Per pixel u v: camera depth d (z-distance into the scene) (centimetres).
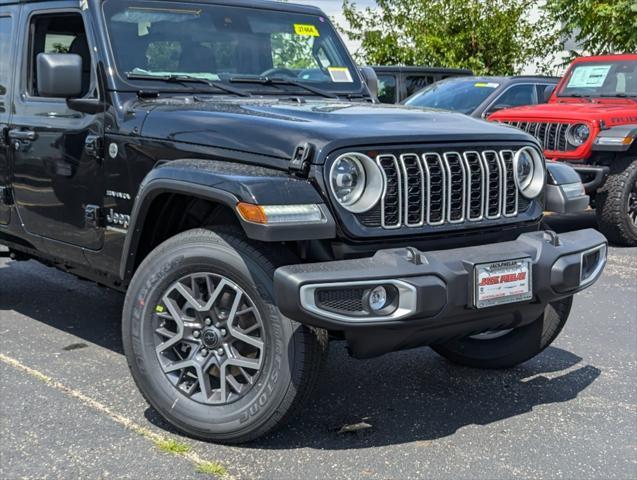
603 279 683
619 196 819
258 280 333
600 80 975
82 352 480
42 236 465
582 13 1365
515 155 383
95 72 423
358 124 354
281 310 316
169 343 362
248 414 343
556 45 1616
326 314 312
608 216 827
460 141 363
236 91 445
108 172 411
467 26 1616
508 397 418
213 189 330
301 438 366
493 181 375
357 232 332
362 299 318
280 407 336
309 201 324
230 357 349
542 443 364
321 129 340
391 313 321
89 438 362
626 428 380
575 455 352
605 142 814
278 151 340
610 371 457
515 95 1034
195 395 360
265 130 350
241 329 346
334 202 329
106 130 412
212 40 459
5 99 488
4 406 397
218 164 351
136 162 395
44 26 470
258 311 336
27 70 474
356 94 493
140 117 398
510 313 363
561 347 499
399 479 329
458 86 1073
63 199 443
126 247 388
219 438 353
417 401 412
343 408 402
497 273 341
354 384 434
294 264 331
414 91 1303
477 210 370
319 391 423
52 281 643
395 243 345
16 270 672
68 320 545
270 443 360
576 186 411
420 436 370
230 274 341
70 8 445
